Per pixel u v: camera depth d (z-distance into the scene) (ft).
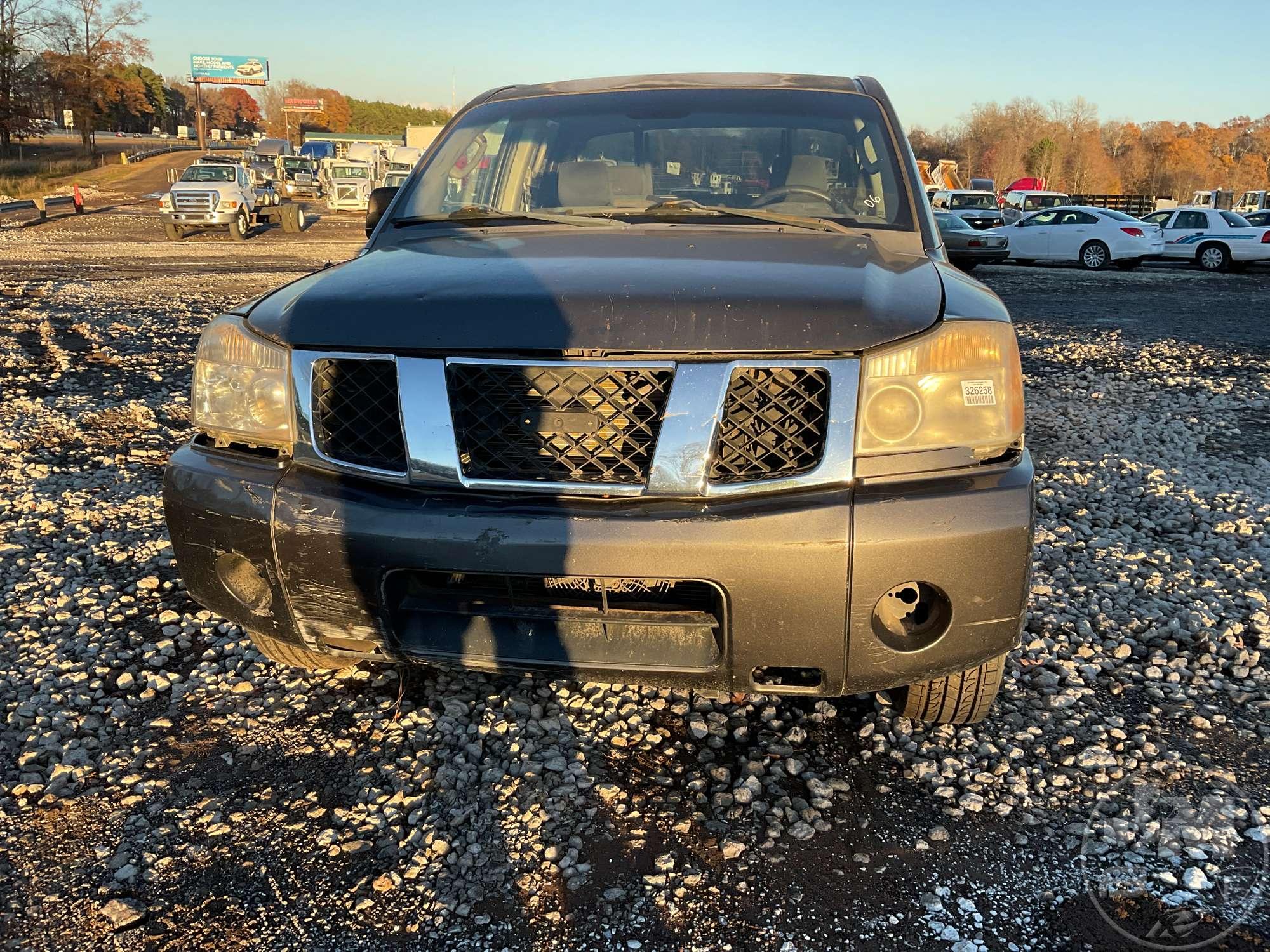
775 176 10.93
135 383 25.05
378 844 7.31
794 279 7.60
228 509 7.66
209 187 79.46
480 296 7.37
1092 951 6.25
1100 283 61.16
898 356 7.02
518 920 6.55
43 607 11.50
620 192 11.10
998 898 6.75
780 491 7.00
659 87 12.23
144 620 11.25
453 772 8.16
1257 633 11.12
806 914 6.61
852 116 11.41
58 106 215.92
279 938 6.39
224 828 7.47
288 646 9.02
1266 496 16.87
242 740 8.73
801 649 7.07
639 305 7.09
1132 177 352.28
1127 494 16.93
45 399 22.84
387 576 7.34
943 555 6.89
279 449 7.84
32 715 9.09
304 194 153.48
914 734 8.81
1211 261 74.13
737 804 7.79
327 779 8.14
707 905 6.68
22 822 7.53
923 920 6.55
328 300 7.77
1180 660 10.39
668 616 7.19
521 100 12.44
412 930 6.45
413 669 9.99
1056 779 8.10
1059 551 13.79
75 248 67.92
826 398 6.97
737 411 7.00
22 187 138.72
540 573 6.98
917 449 7.10
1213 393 26.37
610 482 7.04
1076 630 11.22
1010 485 7.09
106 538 13.87
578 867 7.05
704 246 8.80
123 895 6.75
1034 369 29.76
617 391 7.00
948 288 8.04
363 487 7.44
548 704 9.33
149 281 48.03
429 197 11.25
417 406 7.21
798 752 8.54
